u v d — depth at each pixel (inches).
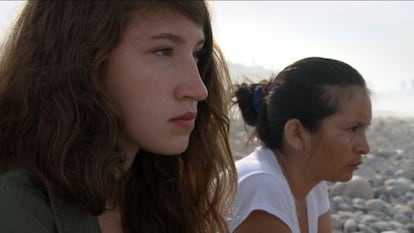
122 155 60.7
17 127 58.1
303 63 103.8
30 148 56.9
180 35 58.4
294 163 102.8
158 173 73.2
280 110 102.3
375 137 475.5
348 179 102.3
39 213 55.8
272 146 105.1
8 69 60.0
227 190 79.7
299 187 103.9
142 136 59.1
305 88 100.0
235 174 78.5
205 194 77.3
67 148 56.0
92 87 57.4
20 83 58.4
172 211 73.4
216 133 74.8
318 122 99.0
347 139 99.4
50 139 56.4
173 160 73.7
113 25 56.9
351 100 98.8
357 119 99.3
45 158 56.4
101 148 57.3
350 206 247.4
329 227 117.2
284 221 98.0
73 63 57.4
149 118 58.4
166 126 58.7
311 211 108.2
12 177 56.1
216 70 73.0
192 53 60.3
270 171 101.2
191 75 58.9
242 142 364.5
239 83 110.6
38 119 57.4
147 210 72.3
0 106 59.5
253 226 97.4
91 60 57.2
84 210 58.0
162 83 58.1
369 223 223.9
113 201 65.8
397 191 272.2
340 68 101.5
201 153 73.9
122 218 69.6
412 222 229.3
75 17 57.6
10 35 61.6
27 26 60.0
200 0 60.2
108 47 57.1
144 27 57.5
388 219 232.7
